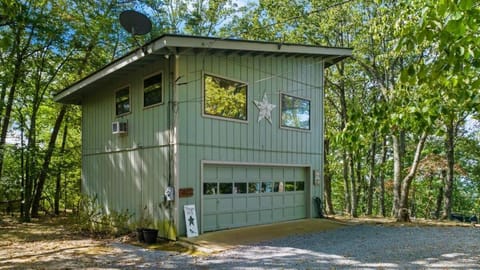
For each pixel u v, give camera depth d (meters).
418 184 21.05
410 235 9.34
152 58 8.99
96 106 11.81
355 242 8.31
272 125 10.91
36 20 12.02
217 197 9.39
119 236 9.58
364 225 11.19
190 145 8.79
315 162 12.34
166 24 17.27
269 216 10.76
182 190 8.56
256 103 10.48
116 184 10.58
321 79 12.75
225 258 6.84
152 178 9.20
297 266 6.16
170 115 8.76
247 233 9.14
